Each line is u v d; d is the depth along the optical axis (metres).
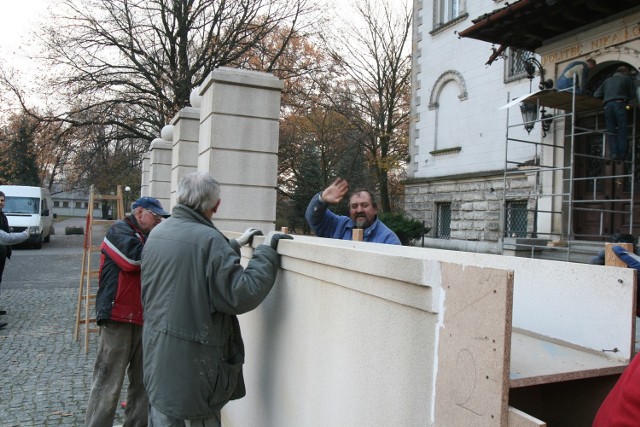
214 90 5.68
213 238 2.39
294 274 2.38
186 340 2.31
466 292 1.28
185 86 20.83
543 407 1.80
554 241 9.37
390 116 26.47
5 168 23.67
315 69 23.66
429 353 1.41
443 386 1.34
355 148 27.58
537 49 9.98
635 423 1.15
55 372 5.48
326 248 1.96
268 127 5.95
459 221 16.23
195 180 2.60
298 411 2.26
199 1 21.08
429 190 17.70
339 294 1.93
